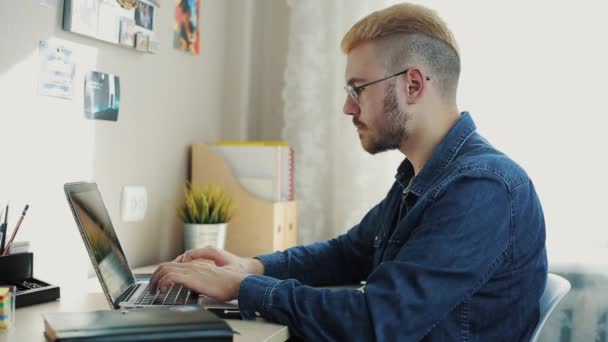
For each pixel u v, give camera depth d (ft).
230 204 6.08
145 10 5.54
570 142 6.11
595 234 6.07
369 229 4.88
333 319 3.36
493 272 3.51
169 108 6.06
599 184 6.04
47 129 4.52
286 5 7.39
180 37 6.15
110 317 2.90
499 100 6.29
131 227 5.55
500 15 6.26
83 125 4.88
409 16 4.05
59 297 4.00
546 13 6.13
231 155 6.26
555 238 6.18
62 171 4.69
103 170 5.14
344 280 4.91
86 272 4.98
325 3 6.83
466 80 6.37
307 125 6.91
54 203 4.62
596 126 6.03
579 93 6.07
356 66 4.11
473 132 4.08
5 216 3.97
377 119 4.06
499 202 3.53
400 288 3.33
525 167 6.23
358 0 6.70
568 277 6.15
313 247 4.92
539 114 6.18
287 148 6.40
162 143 5.96
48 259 4.59
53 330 2.67
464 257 3.38
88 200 4.00
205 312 3.02
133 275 4.58
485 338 3.60
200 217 5.83
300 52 6.93
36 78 4.40
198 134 6.63
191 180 6.41
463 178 3.58
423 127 4.04
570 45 6.08
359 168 6.72
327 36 6.85
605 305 6.06
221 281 3.74
